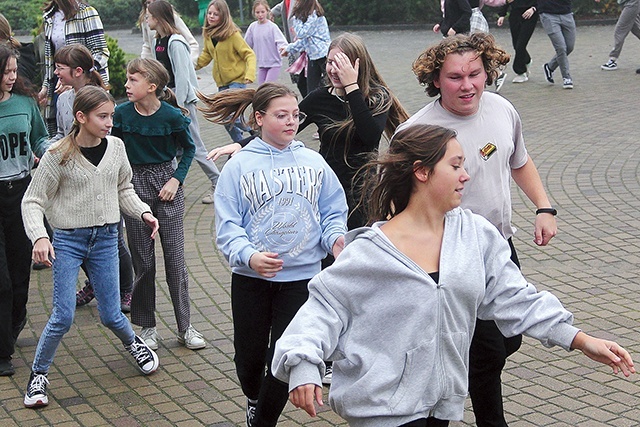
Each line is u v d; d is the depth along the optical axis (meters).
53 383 6.16
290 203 4.96
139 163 6.53
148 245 6.55
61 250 5.85
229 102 5.66
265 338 5.09
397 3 30.25
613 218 9.63
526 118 14.50
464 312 3.67
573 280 7.93
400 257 3.58
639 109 14.82
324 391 5.99
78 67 7.20
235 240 4.78
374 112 5.82
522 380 6.09
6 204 6.39
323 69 12.89
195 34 31.61
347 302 3.61
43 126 6.64
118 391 6.03
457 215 3.77
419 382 3.59
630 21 18.16
